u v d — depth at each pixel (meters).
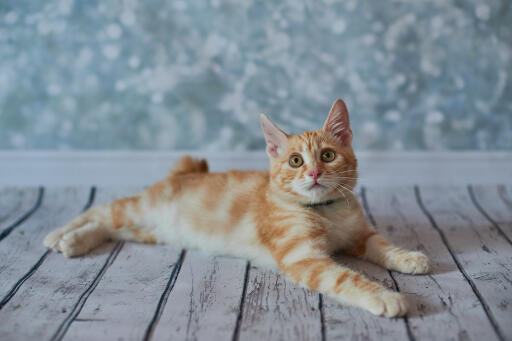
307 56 2.86
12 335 1.43
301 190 1.77
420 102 2.91
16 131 2.95
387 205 2.60
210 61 2.87
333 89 2.90
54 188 2.87
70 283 1.76
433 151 2.95
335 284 1.59
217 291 1.69
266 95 2.91
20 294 1.68
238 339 1.40
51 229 2.29
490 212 2.46
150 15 2.81
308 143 1.79
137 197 2.13
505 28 2.80
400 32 2.82
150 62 2.87
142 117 2.95
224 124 2.95
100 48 2.86
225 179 2.07
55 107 2.92
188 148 2.99
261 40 2.85
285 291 1.68
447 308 1.53
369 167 2.96
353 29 2.82
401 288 1.66
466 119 2.92
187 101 2.93
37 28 2.82
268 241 1.86
